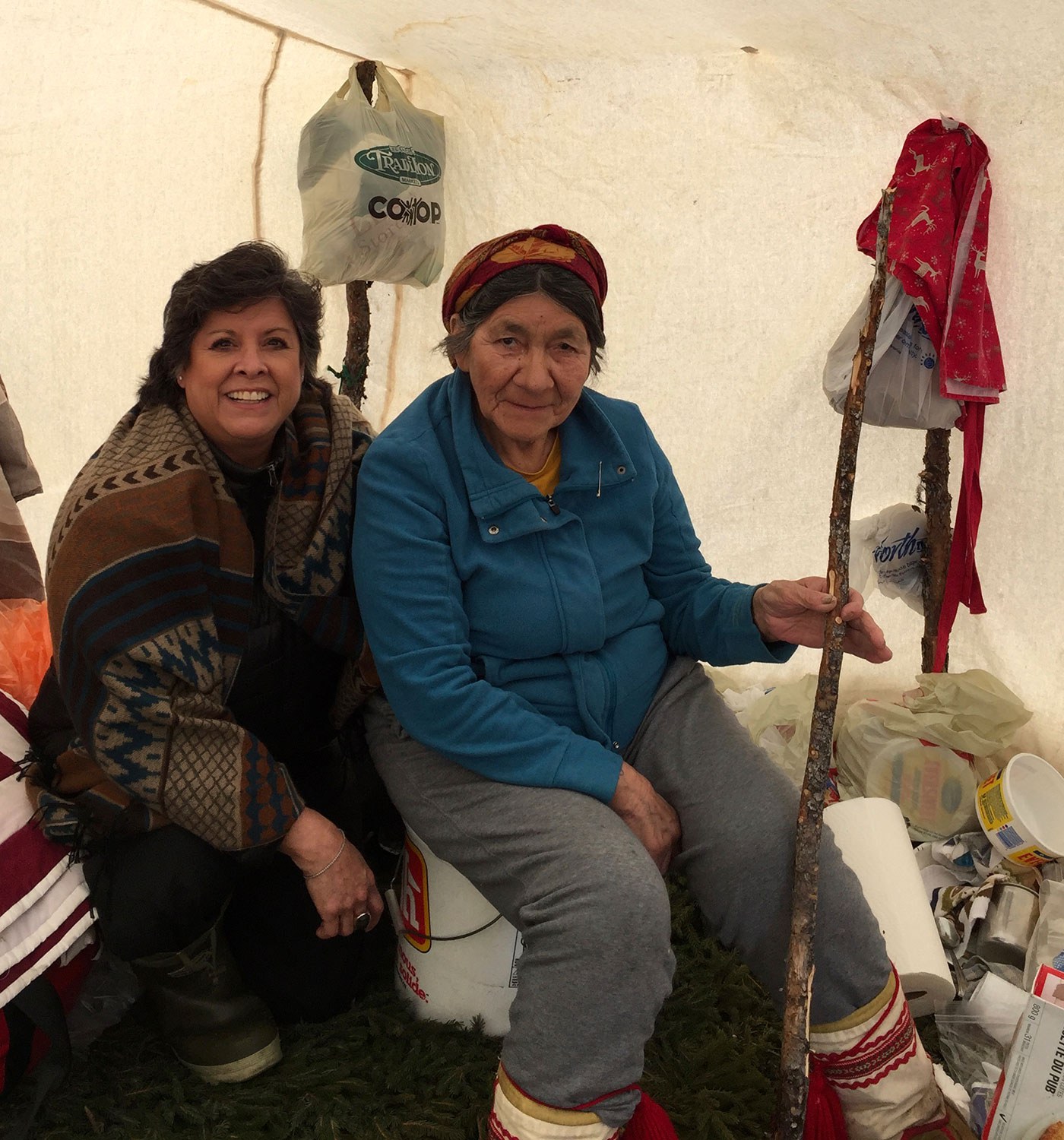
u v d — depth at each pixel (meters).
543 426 1.68
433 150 2.89
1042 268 2.32
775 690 2.77
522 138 2.86
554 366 1.63
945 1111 1.60
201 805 1.62
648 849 1.64
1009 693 2.52
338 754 2.07
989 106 2.24
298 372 1.69
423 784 1.73
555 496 1.77
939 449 2.53
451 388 1.77
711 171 2.64
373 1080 1.78
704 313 2.78
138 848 1.67
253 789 1.65
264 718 1.87
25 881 1.64
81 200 2.77
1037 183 2.25
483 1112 1.69
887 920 1.89
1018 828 2.19
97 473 1.68
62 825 1.68
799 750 2.60
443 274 3.14
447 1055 1.81
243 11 2.53
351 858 1.75
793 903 1.49
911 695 2.60
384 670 1.67
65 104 2.62
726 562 2.98
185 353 1.66
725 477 2.88
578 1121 1.41
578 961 1.42
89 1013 1.90
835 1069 1.58
